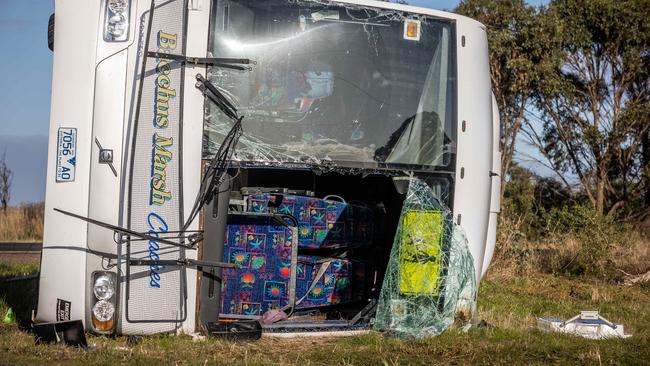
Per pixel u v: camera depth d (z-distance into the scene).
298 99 8.34
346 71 8.53
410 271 8.58
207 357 7.25
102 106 7.65
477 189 8.94
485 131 9.06
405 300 8.56
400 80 8.72
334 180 9.93
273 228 8.90
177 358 7.14
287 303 8.84
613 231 18.39
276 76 8.28
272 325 8.34
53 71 7.80
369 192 9.99
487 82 9.23
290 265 8.87
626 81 34.56
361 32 8.63
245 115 8.13
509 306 11.74
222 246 8.00
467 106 8.94
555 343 8.49
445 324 8.70
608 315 11.38
